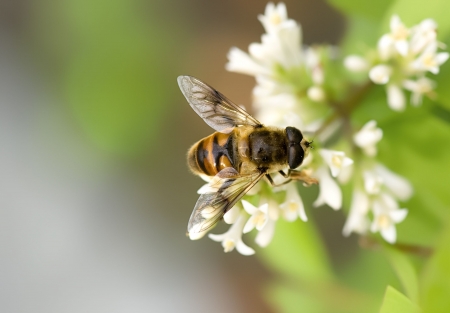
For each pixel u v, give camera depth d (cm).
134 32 22
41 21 24
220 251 24
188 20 23
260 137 17
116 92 22
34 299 26
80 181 26
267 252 19
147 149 23
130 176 25
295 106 18
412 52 18
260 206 17
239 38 24
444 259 17
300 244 19
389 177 18
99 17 22
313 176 17
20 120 26
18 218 27
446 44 18
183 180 25
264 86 18
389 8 18
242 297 24
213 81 23
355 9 18
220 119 17
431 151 18
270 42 18
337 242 22
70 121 23
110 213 26
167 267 25
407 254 17
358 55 19
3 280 26
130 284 25
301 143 17
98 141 22
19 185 27
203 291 24
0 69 26
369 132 18
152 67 22
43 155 26
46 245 26
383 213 18
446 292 17
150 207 25
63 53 23
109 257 26
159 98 22
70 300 26
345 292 19
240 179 17
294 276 19
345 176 18
